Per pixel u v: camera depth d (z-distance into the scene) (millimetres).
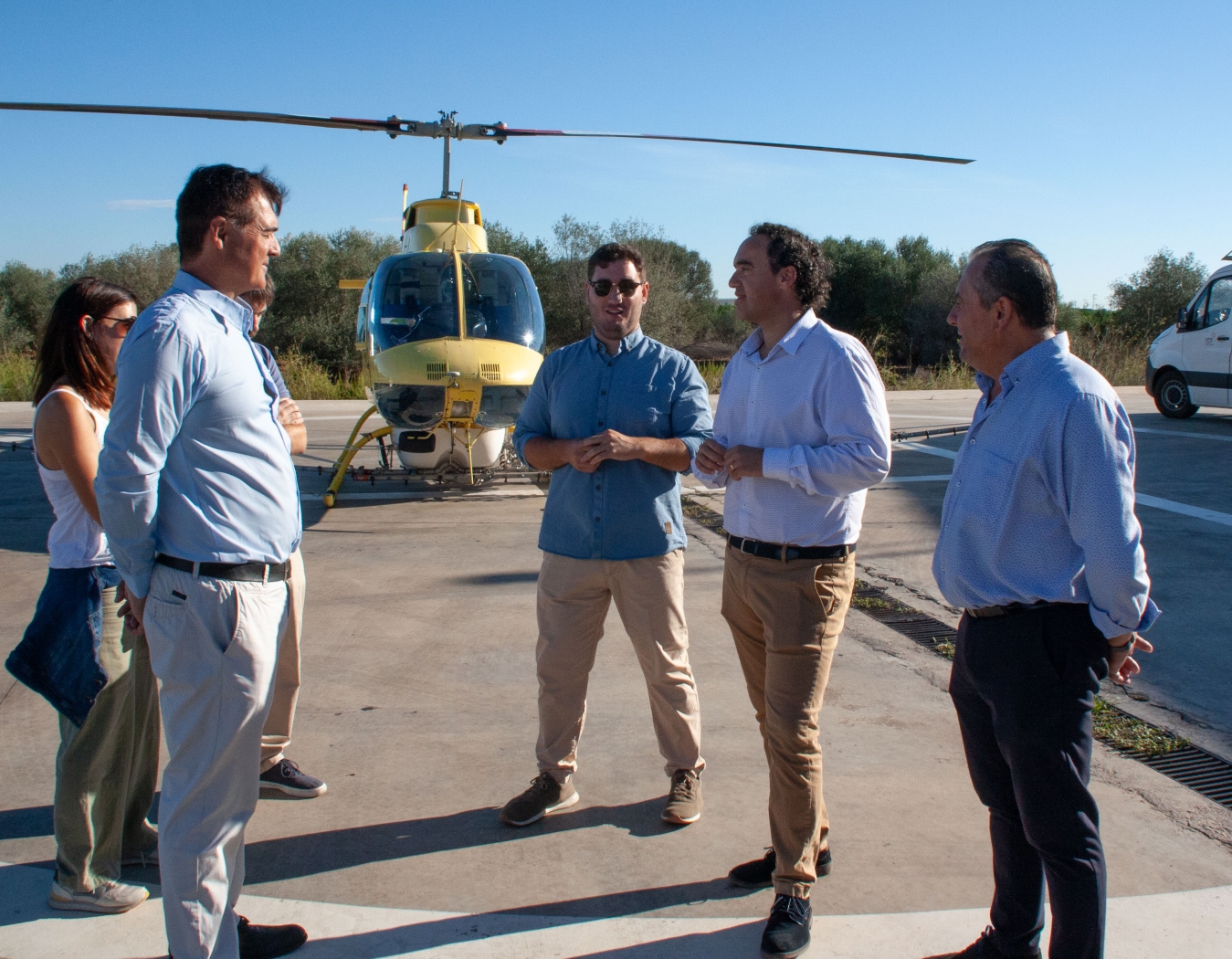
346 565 6445
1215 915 2590
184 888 2203
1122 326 32469
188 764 2209
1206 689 4223
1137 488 9180
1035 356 2127
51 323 2508
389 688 4262
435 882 2773
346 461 8656
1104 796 3270
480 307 8375
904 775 3422
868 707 4039
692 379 3234
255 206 2217
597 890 2736
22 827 3066
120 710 2611
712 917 2617
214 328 2176
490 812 3180
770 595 2576
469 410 8008
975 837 3014
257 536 2232
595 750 3656
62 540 2523
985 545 2152
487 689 4258
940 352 38500
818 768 2541
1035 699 2100
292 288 31781
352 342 30531
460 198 9086
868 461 2467
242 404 2203
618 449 2918
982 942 2395
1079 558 2107
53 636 2504
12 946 2490
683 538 3186
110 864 2682
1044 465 2068
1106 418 2008
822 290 2672
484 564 6457
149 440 2064
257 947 2426
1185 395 14328
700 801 3188
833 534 2566
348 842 2988
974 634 2215
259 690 2248
